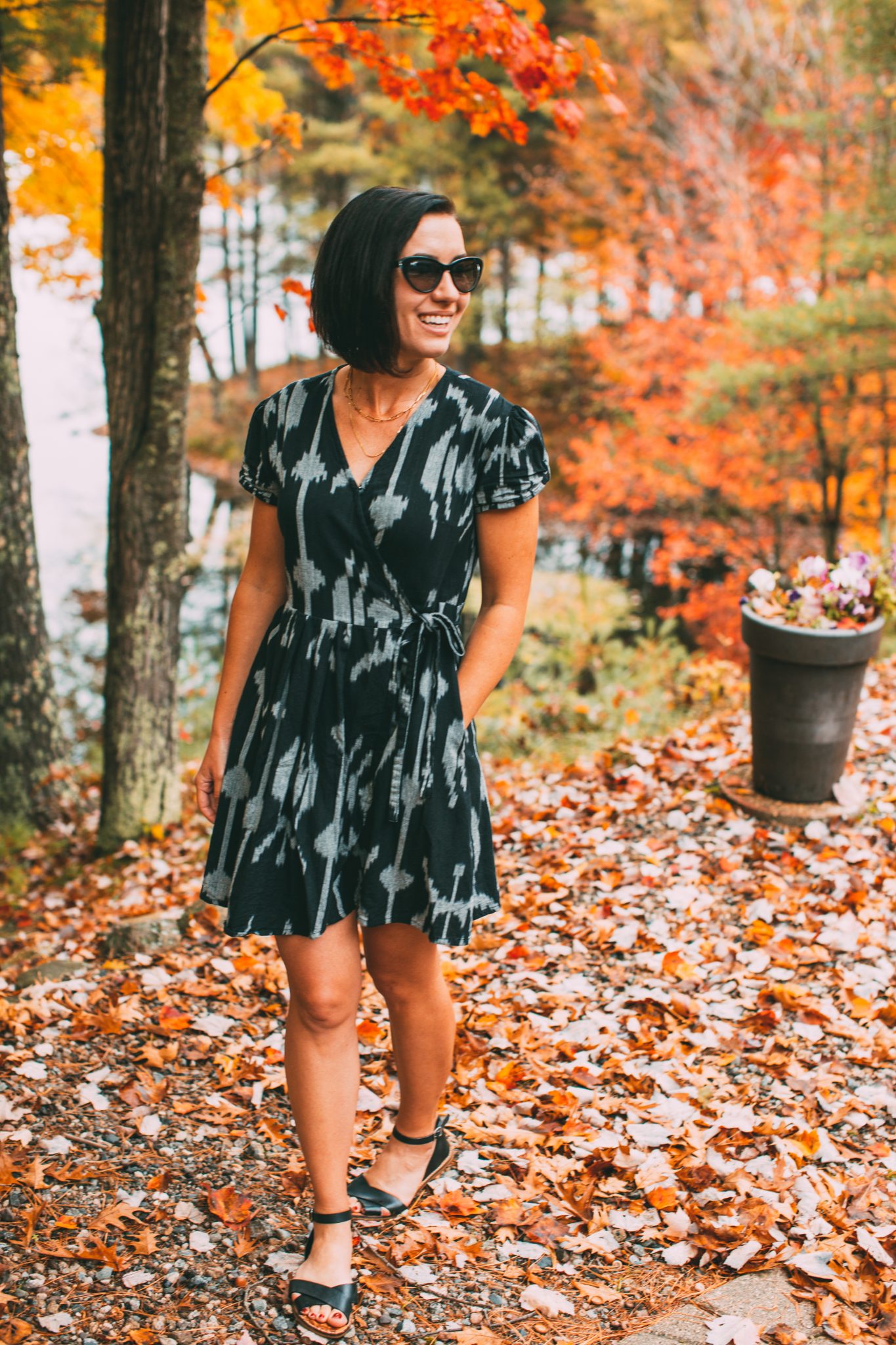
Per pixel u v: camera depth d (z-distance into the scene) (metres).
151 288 5.00
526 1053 2.83
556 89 4.25
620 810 4.27
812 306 10.02
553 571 15.45
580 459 15.70
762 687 3.95
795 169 11.67
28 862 5.46
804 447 11.38
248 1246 2.09
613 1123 2.52
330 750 1.78
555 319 18.45
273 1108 2.60
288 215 22.14
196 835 5.38
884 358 9.80
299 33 5.24
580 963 3.29
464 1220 2.20
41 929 4.40
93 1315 1.92
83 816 6.03
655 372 14.16
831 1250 2.06
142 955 3.52
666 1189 2.24
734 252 12.54
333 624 1.79
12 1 5.72
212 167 18.09
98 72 6.26
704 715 5.78
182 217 4.83
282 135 5.13
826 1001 2.98
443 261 1.65
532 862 4.00
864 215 10.12
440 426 1.75
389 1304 1.97
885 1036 2.81
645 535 15.87
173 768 5.46
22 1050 2.86
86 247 7.61
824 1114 2.52
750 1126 2.46
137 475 5.14
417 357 1.69
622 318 15.50
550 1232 2.16
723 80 14.10
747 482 12.13
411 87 4.66
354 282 1.64
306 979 1.81
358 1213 2.15
